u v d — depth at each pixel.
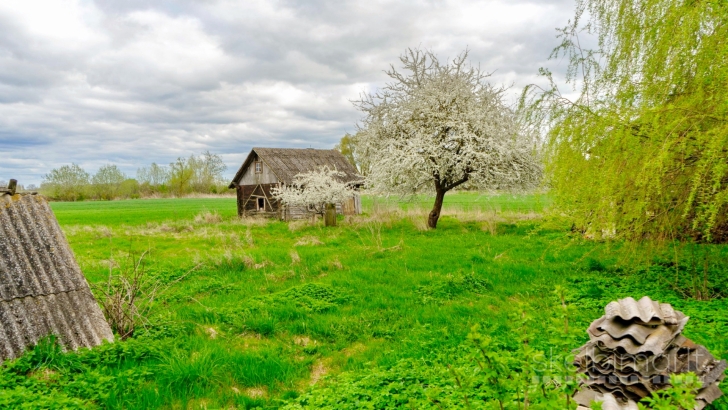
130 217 37.69
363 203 43.75
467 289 10.12
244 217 31.48
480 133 21.31
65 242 7.93
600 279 10.20
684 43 7.10
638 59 8.21
